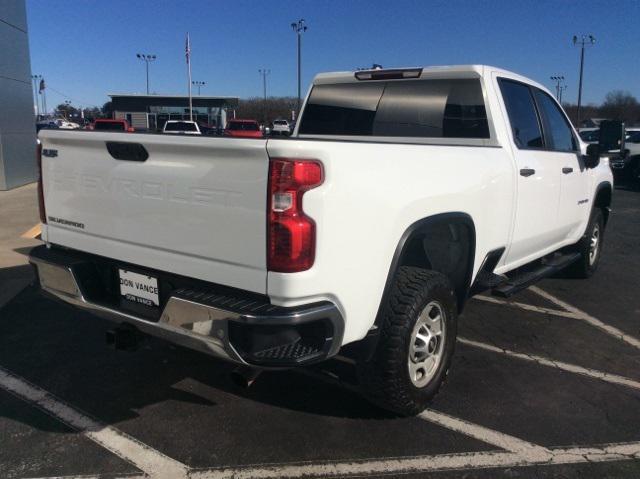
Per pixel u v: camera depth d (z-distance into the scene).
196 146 2.70
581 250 6.24
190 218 2.81
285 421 3.46
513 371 4.22
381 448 3.19
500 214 4.07
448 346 3.57
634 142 18.94
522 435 3.35
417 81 4.61
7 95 14.46
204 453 3.13
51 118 82.62
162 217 2.93
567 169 5.20
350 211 2.69
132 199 3.05
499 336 4.93
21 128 15.48
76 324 5.08
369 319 2.95
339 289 2.71
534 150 4.64
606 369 4.30
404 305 3.13
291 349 2.63
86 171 3.28
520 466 3.05
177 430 3.36
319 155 2.54
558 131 5.34
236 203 2.64
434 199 3.26
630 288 6.48
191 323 2.75
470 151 3.74
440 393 3.84
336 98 5.08
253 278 2.63
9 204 11.88
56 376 4.05
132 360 4.33
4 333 4.86
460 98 4.39
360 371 3.24
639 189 17.47
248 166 2.58
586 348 4.70
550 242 5.29
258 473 2.96
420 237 3.69
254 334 2.59
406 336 3.14
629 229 10.62
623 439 3.33
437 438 3.30
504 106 4.37
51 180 3.54
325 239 2.60
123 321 3.16
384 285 3.00
